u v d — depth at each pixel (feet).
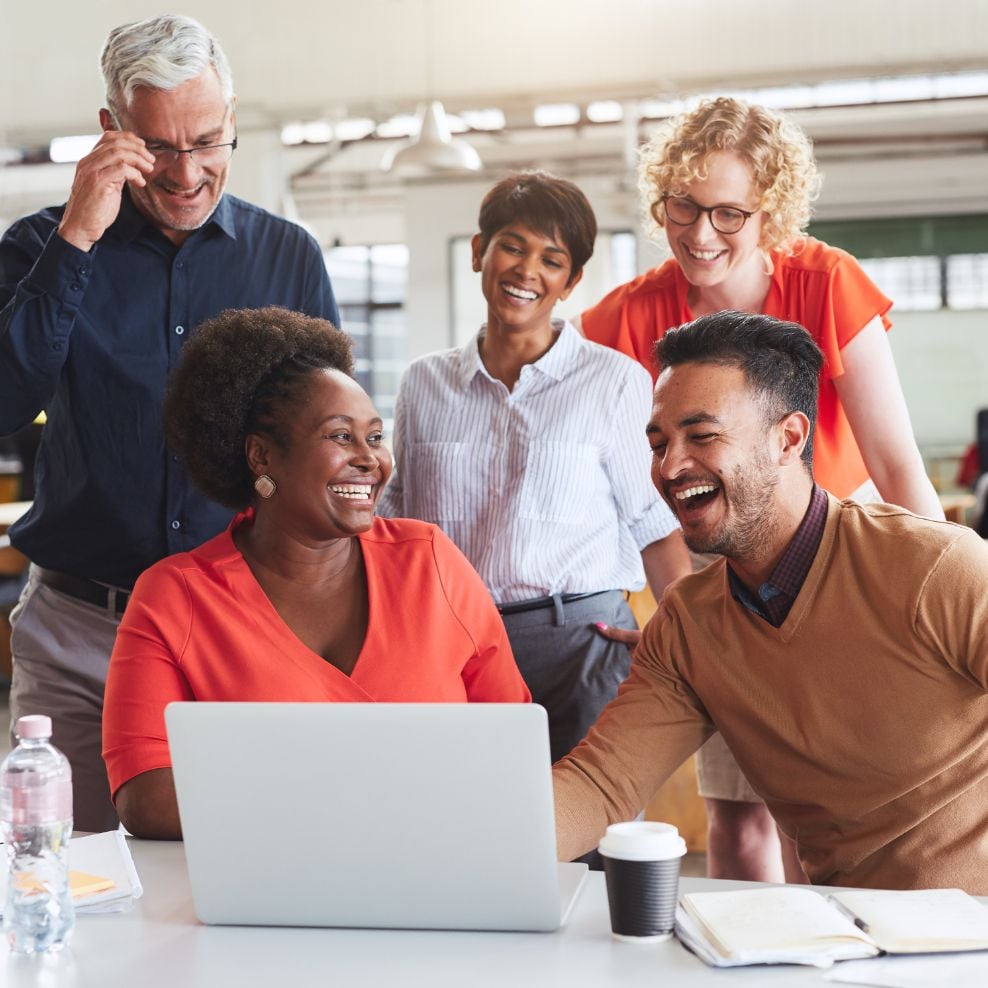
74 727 7.73
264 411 5.92
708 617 5.62
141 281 7.80
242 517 6.25
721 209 7.99
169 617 5.76
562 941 4.27
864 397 8.27
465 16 30.48
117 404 7.71
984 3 28.53
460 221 35.63
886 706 5.27
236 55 31.99
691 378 5.26
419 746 4.21
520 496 7.77
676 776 12.71
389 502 8.39
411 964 4.10
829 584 5.33
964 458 32.76
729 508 5.28
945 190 34.06
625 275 34.04
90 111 33.01
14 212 39.37
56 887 4.27
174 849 5.36
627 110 32.83
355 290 45.34
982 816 5.34
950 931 4.14
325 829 4.33
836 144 34.45
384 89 32.12
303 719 4.27
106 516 7.71
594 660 7.70
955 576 5.15
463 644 6.10
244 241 8.07
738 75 30.22
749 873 8.80
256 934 4.41
